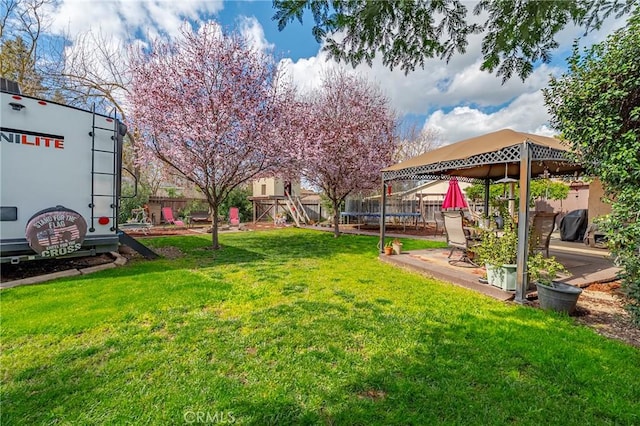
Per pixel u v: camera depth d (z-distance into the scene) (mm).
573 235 9344
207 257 6633
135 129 7352
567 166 6062
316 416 1793
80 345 2557
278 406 1867
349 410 1840
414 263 5707
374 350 2547
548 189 12055
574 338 2752
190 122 6570
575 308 3549
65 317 3059
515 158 4027
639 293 2768
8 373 2145
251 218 18531
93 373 2170
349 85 11070
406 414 1803
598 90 2898
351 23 2559
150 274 4879
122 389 2000
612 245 3021
